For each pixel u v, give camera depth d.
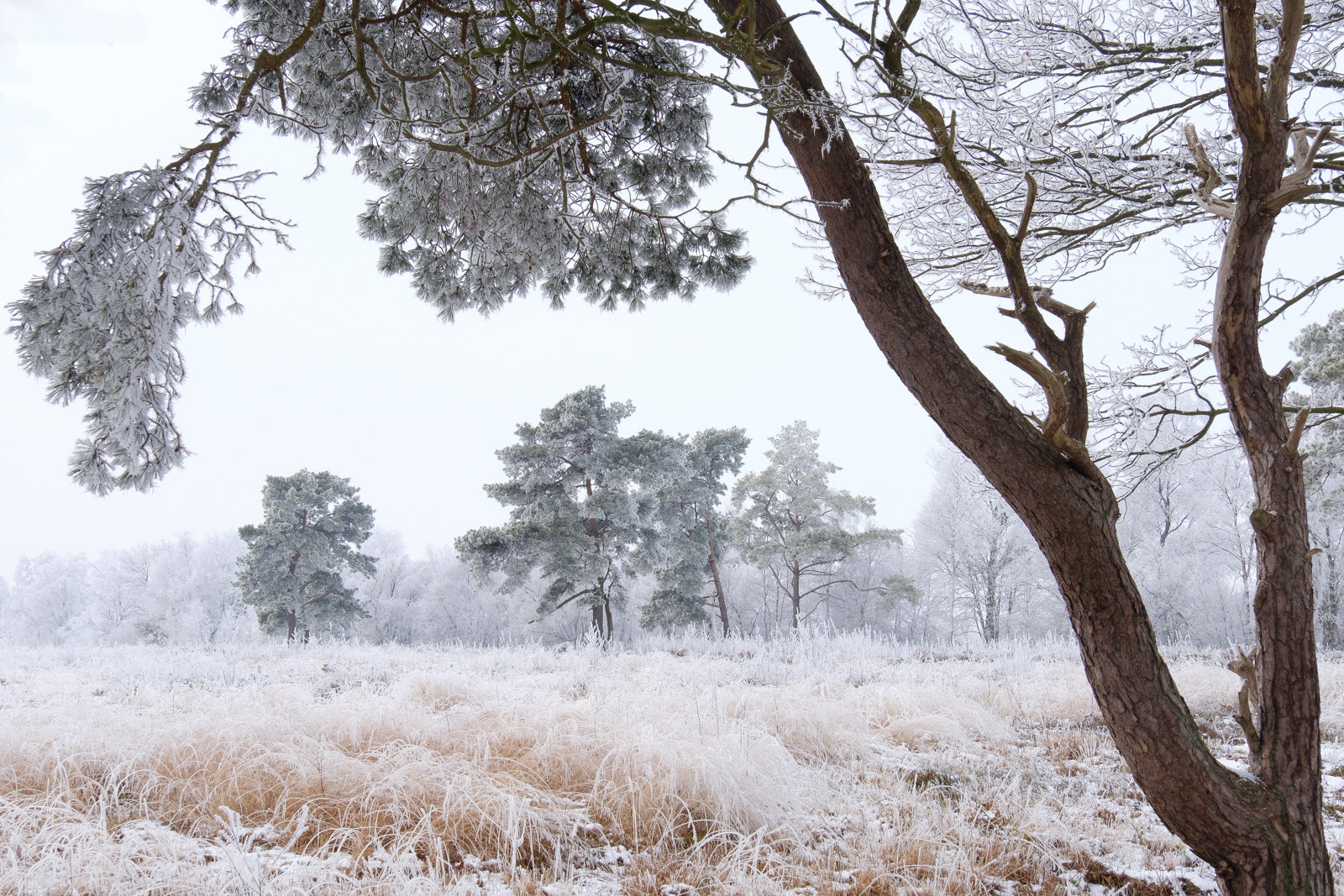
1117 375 4.77
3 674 9.92
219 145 2.49
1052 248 4.44
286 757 3.95
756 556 31.91
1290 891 1.94
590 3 2.59
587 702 5.60
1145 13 3.59
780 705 5.84
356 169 4.49
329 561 32.66
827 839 3.69
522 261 4.73
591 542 24.66
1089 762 5.32
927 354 2.06
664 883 3.12
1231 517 26.62
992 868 3.33
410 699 6.49
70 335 2.13
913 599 31.22
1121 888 3.22
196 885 2.75
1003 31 3.52
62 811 3.34
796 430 31.64
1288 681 2.08
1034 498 2.00
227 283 2.74
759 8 2.37
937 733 5.95
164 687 8.44
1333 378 17.89
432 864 3.14
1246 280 2.12
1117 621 1.99
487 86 3.52
